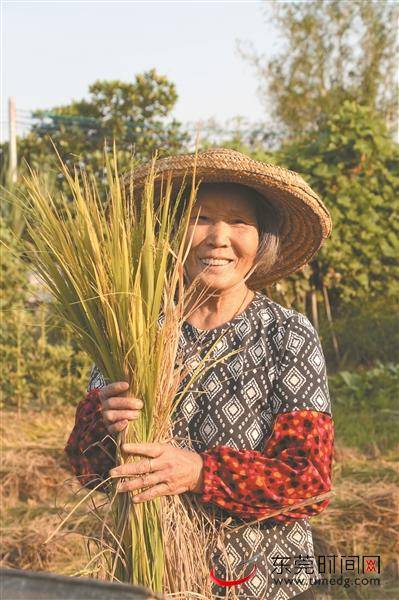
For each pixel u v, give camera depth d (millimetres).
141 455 1884
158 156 2186
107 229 1888
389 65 17094
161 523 1925
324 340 8180
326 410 2035
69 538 4078
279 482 1929
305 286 8000
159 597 1196
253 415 2035
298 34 17344
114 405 1882
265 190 2180
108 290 1867
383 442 5676
